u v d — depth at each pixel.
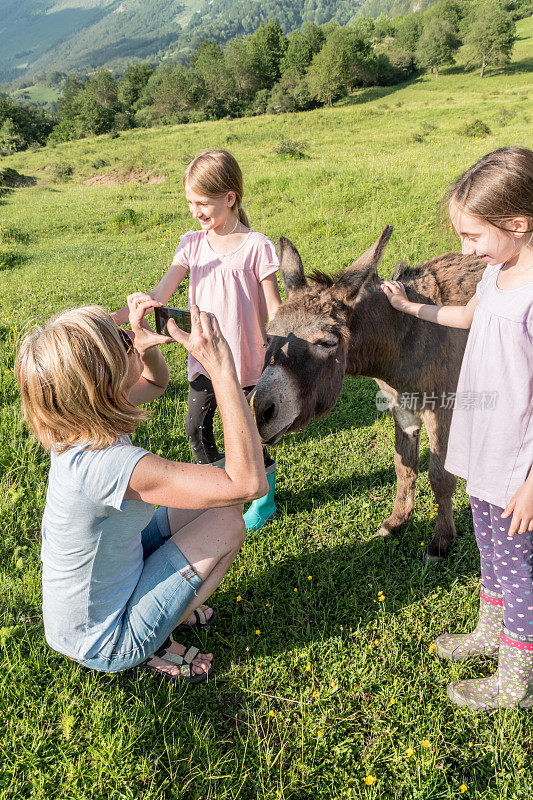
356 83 85.25
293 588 2.69
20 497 3.23
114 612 1.92
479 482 1.84
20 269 10.10
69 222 15.25
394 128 39.12
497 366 1.68
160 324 2.13
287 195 12.50
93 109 85.06
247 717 2.08
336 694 2.15
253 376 2.88
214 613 2.50
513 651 2.00
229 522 2.04
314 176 12.84
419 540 3.11
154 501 1.69
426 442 4.17
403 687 2.18
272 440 2.18
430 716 2.05
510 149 1.55
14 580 2.65
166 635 2.02
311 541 3.06
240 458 1.65
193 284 2.80
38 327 1.67
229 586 2.69
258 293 2.78
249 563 2.81
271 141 40.47
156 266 9.25
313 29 98.06
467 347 1.84
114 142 59.66
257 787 1.83
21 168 48.12
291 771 1.87
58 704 2.03
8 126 80.25
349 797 1.78
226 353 1.67
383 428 4.26
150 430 4.12
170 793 1.79
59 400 1.58
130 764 1.83
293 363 2.15
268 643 2.39
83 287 8.05
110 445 1.68
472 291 2.89
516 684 2.04
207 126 61.50
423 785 1.80
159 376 2.31
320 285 2.41
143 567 2.04
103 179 32.50
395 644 2.36
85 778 1.80
